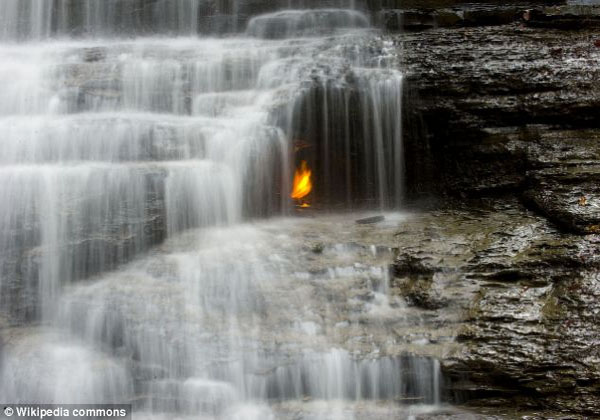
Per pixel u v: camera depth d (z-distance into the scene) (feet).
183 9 51.19
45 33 52.19
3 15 51.98
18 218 33.35
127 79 42.19
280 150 39.14
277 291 31.48
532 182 37.09
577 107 38.17
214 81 42.45
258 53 43.14
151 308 30.58
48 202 33.65
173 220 35.58
